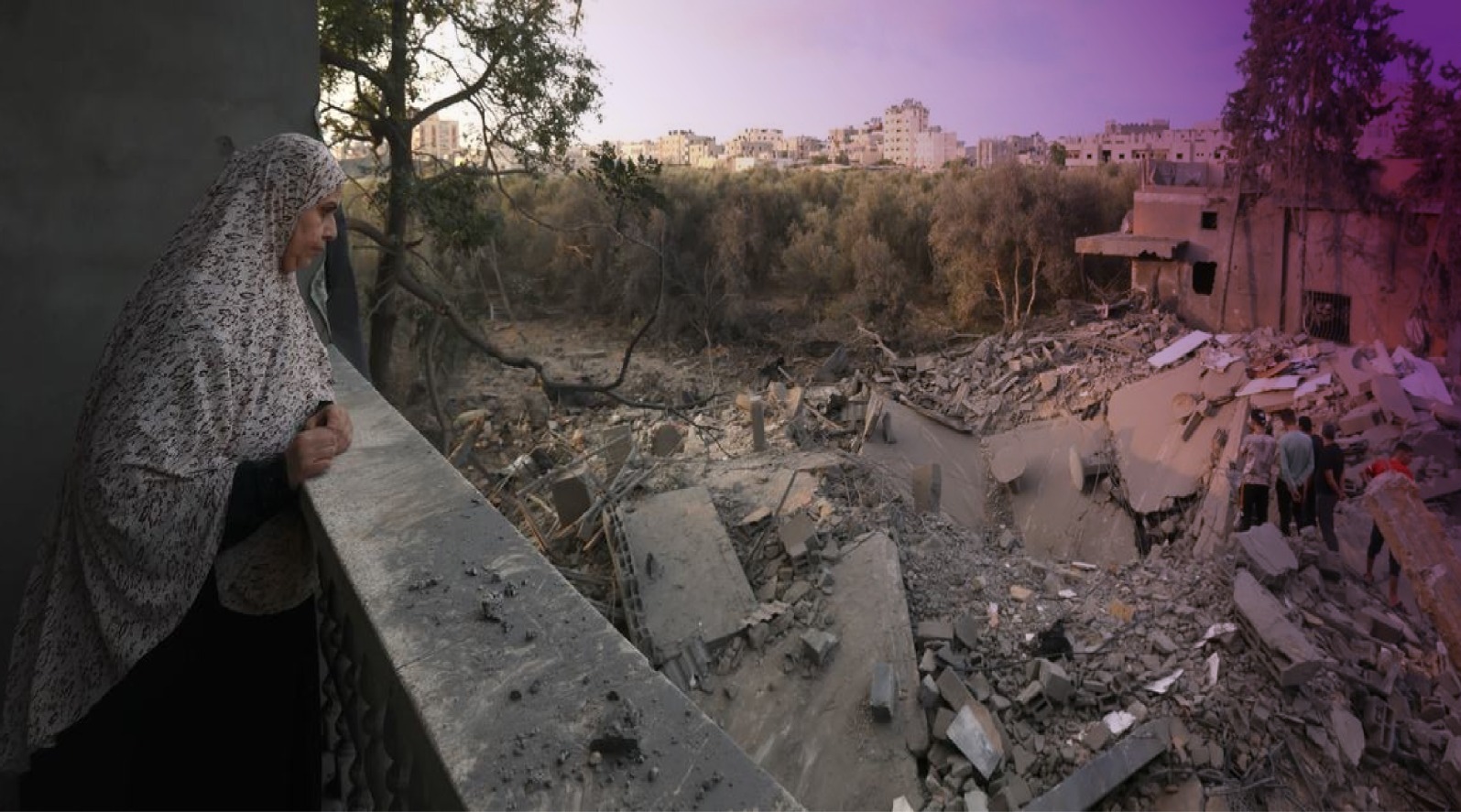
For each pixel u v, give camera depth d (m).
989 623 11.03
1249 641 10.60
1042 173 34.03
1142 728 9.52
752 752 9.27
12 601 3.09
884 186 43.06
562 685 1.10
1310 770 9.35
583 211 34.31
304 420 1.92
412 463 1.91
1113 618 11.35
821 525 12.18
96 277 3.31
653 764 0.95
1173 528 16.47
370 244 16.50
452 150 16.70
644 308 34.09
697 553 11.48
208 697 1.88
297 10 3.91
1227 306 25.11
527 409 24.20
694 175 47.06
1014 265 34.31
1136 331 24.94
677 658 10.20
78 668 1.68
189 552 1.63
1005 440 19.91
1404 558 10.37
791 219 41.69
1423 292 20.58
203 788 1.91
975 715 9.40
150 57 3.40
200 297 1.69
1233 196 24.77
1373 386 18.64
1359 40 21.16
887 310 34.09
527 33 14.85
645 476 13.54
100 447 1.58
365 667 1.50
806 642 10.11
